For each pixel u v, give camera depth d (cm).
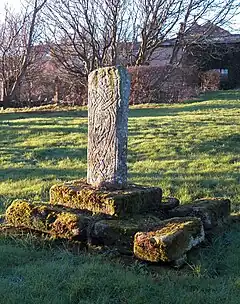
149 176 882
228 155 1063
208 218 528
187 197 717
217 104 2094
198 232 470
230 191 754
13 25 3262
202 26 2997
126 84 538
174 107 2109
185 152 1116
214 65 3403
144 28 2836
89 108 557
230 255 466
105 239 465
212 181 815
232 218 588
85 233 478
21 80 3194
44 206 520
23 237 502
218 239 504
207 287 390
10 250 463
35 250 474
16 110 2445
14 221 527
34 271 412
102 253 457
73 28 2809
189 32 2978
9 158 1152
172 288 381
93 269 408
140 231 454
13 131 1503
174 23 3045
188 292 377
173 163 1007
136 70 2433
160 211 538
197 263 435
